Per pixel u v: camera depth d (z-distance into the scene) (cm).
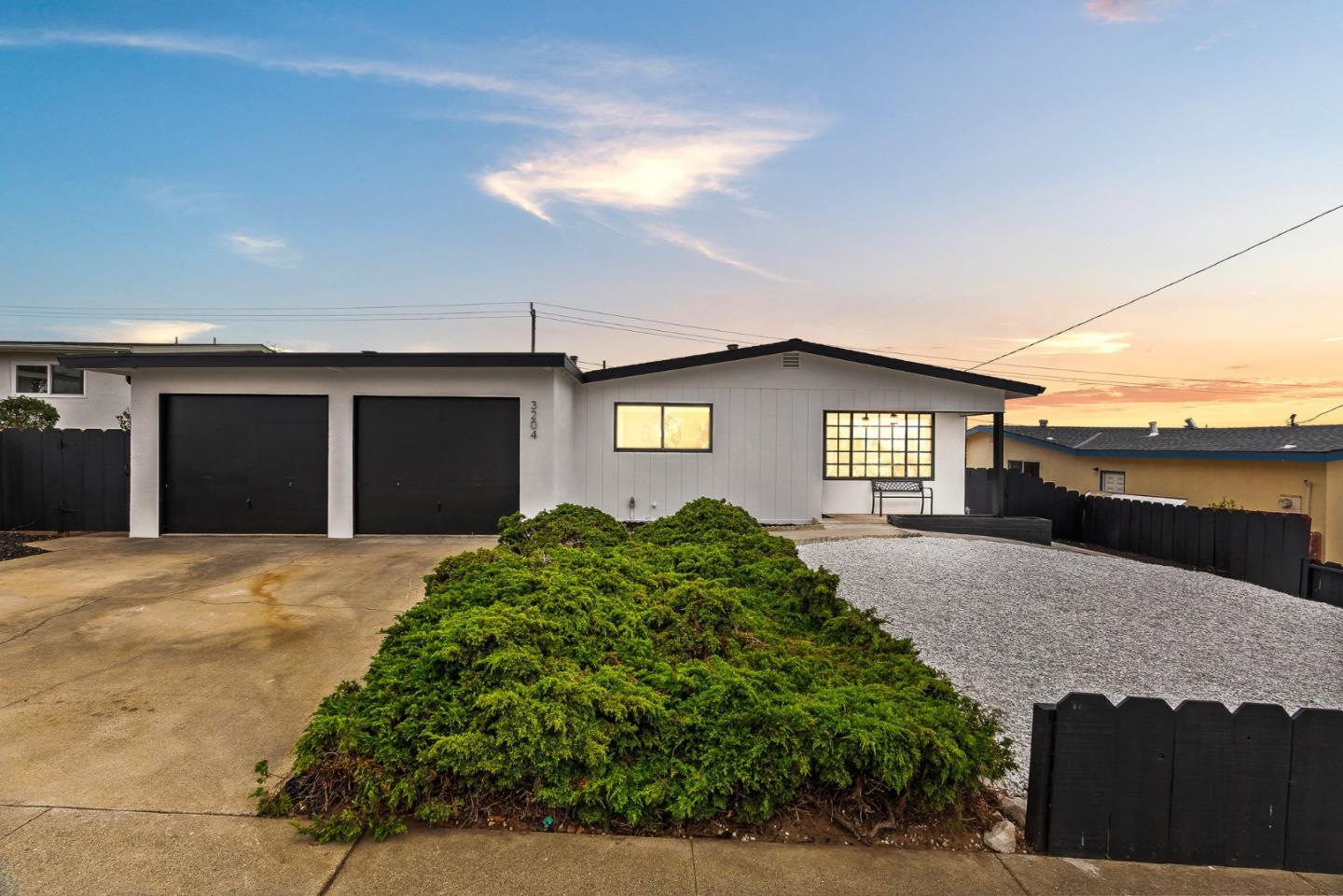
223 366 959
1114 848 258
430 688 284
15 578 686
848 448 1199
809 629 461
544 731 265
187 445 988
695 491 1140
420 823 261
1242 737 258
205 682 410
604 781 261
